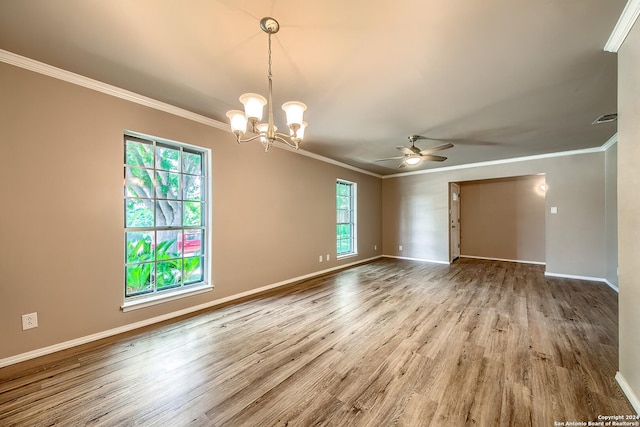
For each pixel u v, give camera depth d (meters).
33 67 2.19
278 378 1.97
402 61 2.13
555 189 5.09
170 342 2.51
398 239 7.31
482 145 4.54
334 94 2.69
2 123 2.08
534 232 6.51
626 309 1.75
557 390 1.81
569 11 1.59
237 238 3.78
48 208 2.29
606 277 4.60
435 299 3.77
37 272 2.24
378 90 2.60
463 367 2.09
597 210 4.70
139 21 1.71
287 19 1.68
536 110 3.06
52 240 2.31
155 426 1.52
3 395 1.77
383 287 4.40
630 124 1.68
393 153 5.13
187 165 3.36
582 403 1.69
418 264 6.39
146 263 3.00
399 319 3.06
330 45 1.93
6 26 1.75
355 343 2.49
